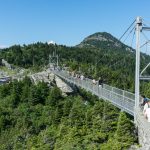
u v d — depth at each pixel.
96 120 69.19
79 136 70.62
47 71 166.00
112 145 50.47
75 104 100.00
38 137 89.25
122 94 51.03
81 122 76.25
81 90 123.44
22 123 103.94
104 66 177.50
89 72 160.25
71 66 189.25
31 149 81.88
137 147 38.31
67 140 72.25
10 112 118.44
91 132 69.44
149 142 31.58
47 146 78.00
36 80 151.88
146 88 112.81
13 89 134.75
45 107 116.00
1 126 106.81
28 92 128.88
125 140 46.06
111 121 64.56
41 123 97.44
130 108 45.41
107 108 66.75
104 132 64.06
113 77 149.12
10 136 100.19
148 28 40.62
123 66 171.88
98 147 60.66
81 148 64.19
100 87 67.38
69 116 85.69
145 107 36.59
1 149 93.75
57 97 119.81
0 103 131.75
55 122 93.69
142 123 34.59
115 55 191.12
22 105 123.19
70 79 118.12
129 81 144.25
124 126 47.00
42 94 126.12
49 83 144.75
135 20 41.25
